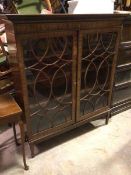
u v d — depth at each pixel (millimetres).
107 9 1497
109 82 1734
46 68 1290
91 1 1414
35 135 1436
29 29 1115
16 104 1296
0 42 1517
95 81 1618
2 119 1168
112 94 1842
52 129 1515
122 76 1940
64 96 1482
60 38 1273
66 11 1639
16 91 1441
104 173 1364
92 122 1932
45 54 1242
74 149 1584
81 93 1577
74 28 1286
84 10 1416
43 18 1119
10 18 1010
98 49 1503
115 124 1897
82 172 1373
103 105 1807
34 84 1280
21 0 1401
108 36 1526
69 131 1795
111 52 1605
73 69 1420
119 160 1475
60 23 1211
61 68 1359
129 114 2061
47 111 1438
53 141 1671
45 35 1188
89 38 1408
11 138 1727
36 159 1485
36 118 1401
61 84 1426
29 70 1221
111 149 1582
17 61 1181
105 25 1440
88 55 1459
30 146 1448
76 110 1598
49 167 1415
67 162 1459
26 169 1393
